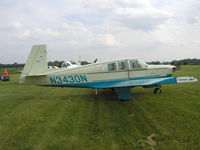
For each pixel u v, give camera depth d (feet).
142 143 10.96
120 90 22.27
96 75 23.54
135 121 14.79
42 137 12.30
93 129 13.51
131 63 23.47
